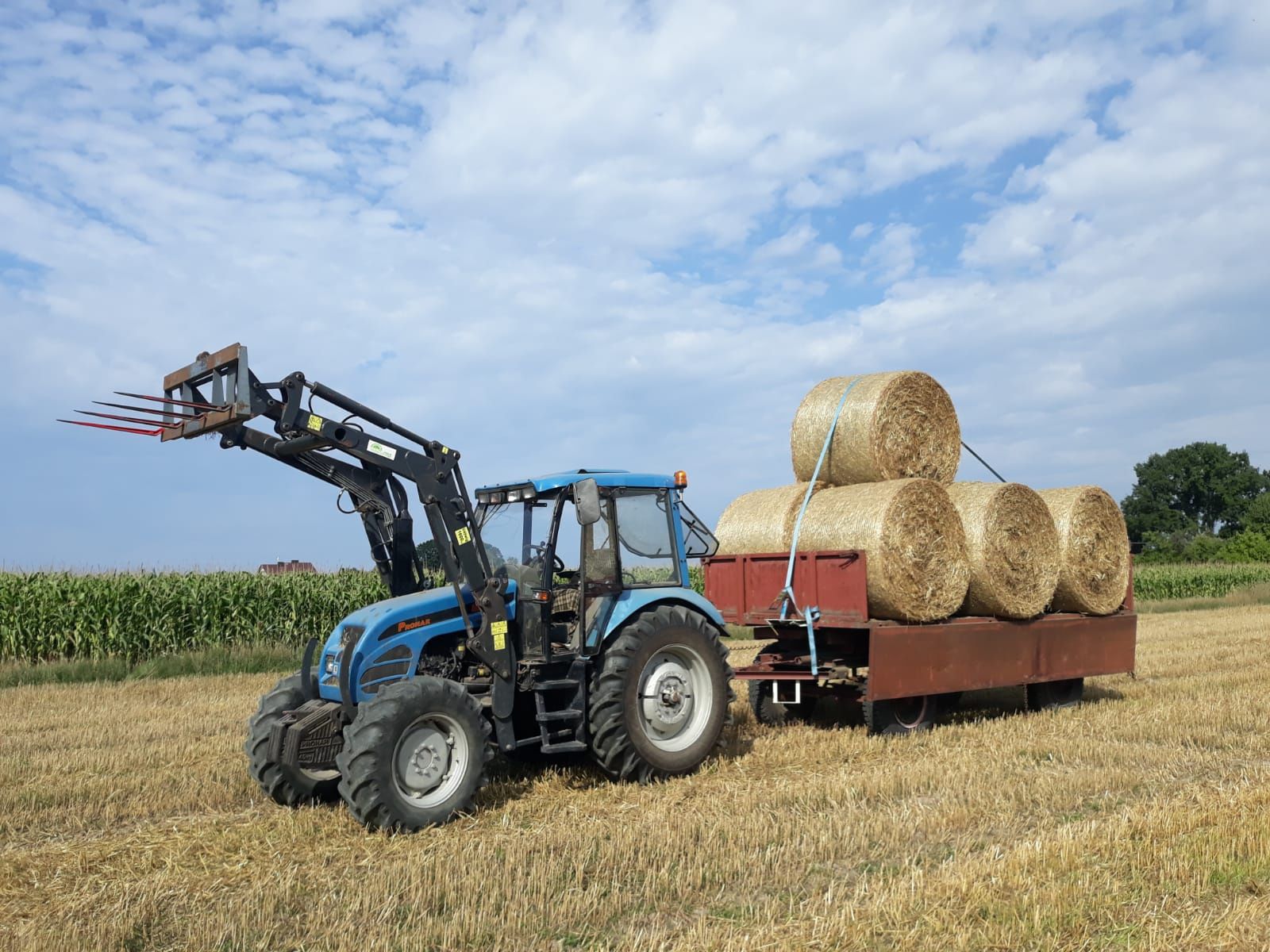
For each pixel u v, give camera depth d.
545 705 7.03
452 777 6.12
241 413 5.95
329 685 6.63
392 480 7.18
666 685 7.24
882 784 6.63
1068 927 4.18
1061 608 10.23
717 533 9.96
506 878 4.88
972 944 4.03
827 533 8.80
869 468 9.19
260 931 4.39
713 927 4.32
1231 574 31.69
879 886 4.68
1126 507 71.44
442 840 5.64
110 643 14.27
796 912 4.49
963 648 8.90
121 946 4.26
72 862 5.38
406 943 4.21
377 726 5.82
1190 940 4.04
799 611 8.92
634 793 6.67
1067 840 5.21
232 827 6.05
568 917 4.49
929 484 8.65
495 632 6.61
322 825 6.04
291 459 6.80
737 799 6.40
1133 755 7.50
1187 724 8.60
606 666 6.92
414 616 6.57
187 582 15.41
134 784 7.11
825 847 5.32
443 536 6.56
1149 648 14.91
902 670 8.45
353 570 17.28
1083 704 10.14
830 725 9.27
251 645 15.24
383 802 5.75
